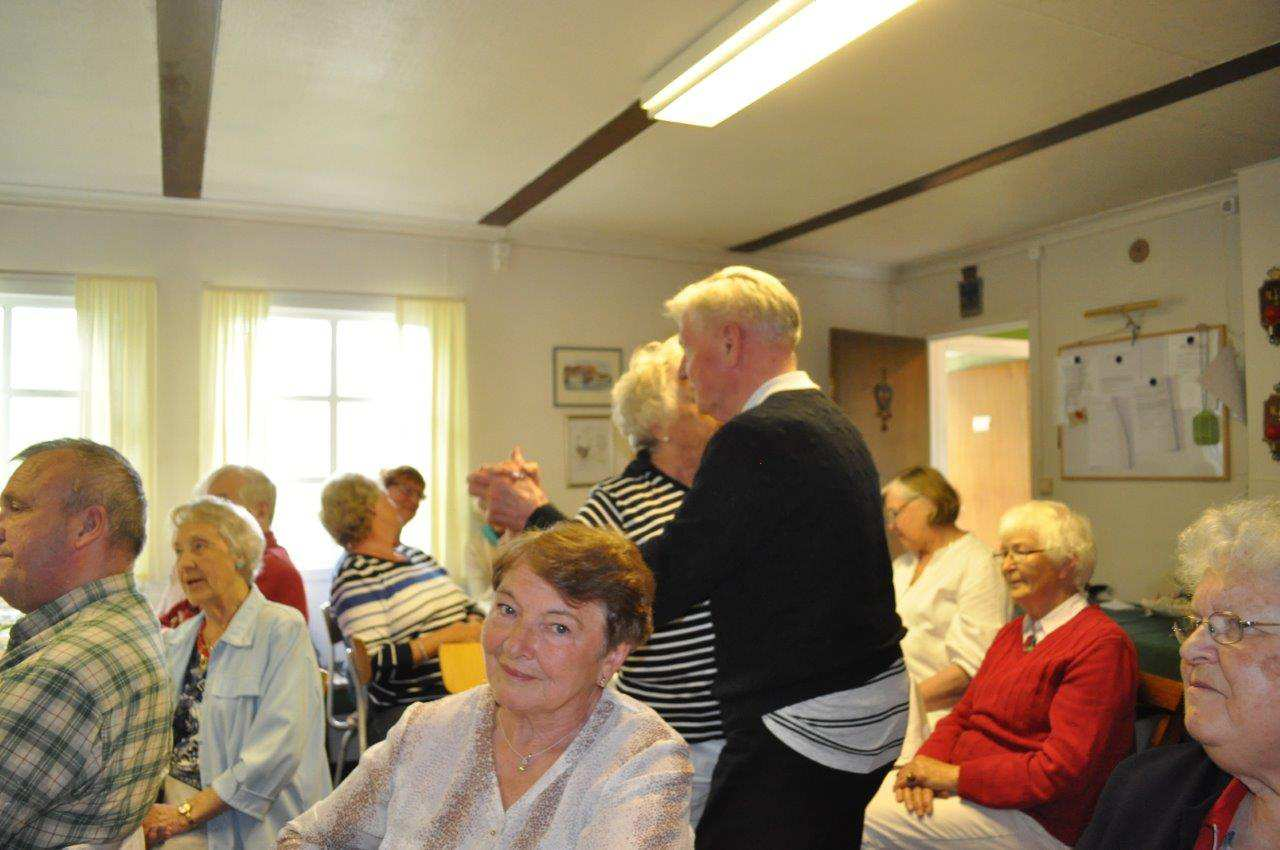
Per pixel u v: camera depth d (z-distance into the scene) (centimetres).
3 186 383
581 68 275
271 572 286
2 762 127
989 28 251
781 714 137
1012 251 505
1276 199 364
